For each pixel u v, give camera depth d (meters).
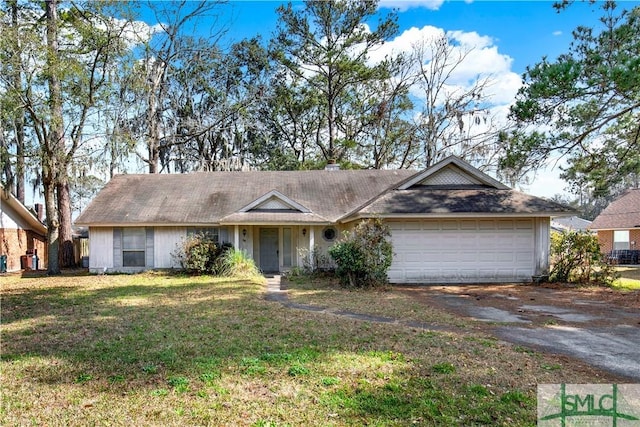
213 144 31.97
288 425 3.67
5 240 20.50
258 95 30.39
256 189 19.73
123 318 8.19
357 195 19.20
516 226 14.38
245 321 7.83
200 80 30.05
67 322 7.89
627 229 24.53
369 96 30.56
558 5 12.45
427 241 14.27
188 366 5.20
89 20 17.09
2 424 3.74
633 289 12.55
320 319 8.02
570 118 12.32
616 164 13.60
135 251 17.88
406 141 30.47
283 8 27.67
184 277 15.55
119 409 4.02
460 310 9.26
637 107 12.03
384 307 9.47
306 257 16.80
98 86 17.66
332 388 4.48
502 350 5.95
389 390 4.41
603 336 6.92
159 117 27.09
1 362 5.46
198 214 17.72
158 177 21.17
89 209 18.19
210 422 3.74
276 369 5.07
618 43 11.72
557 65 11.41
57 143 17.09
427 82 29.67
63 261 20.97
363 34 27.80
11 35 14.50
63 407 4.09
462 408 3.97
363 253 13.00
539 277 14.20
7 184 22.75
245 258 16.48
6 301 10.52
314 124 33.06
